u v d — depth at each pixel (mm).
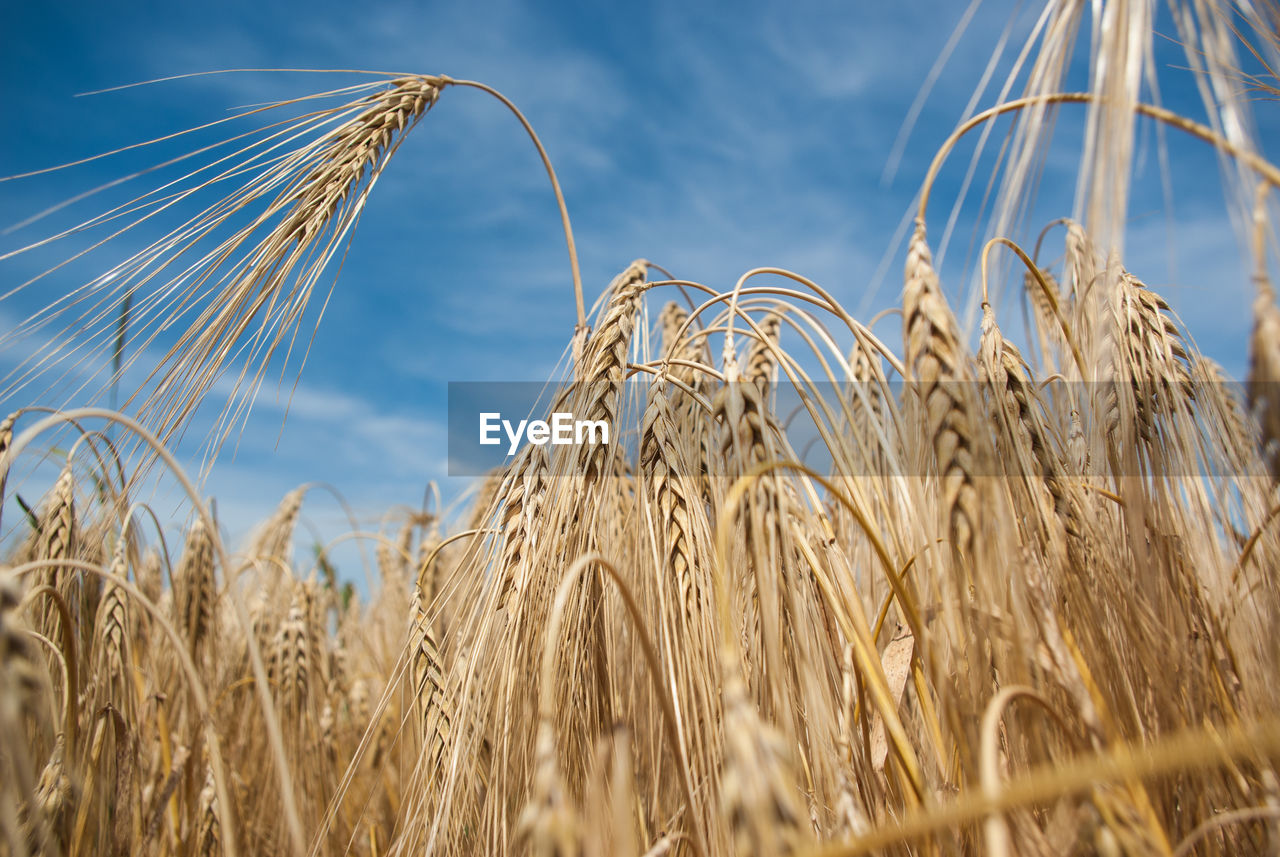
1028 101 284
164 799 372
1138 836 240
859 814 254
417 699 365
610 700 328
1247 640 307
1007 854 253
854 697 312
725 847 278
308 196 367
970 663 273
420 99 403
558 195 437
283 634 505
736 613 287
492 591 326
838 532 413
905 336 283
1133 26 258
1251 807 277
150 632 438
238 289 347
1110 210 258
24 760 212
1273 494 302
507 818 309
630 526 363
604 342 353
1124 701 286
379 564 863
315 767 500
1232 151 248
